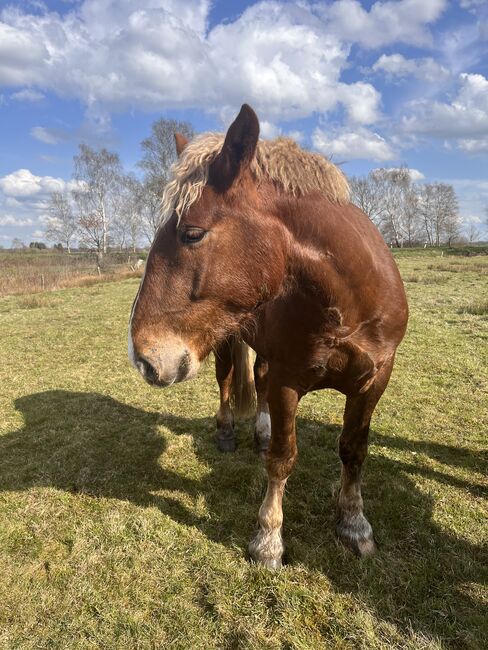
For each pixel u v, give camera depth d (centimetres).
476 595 207
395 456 339
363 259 182
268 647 184
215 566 229
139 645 188
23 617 204
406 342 685
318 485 304
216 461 344
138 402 482
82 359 670
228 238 162
